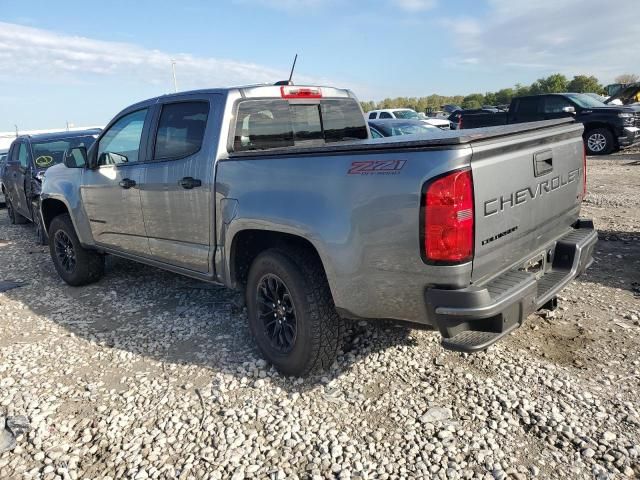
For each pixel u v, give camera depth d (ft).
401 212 8.29
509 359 11.10
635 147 52.24
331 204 9.28
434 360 11.27
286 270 10.24
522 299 8.50
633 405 9.30
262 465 8.41
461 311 7.97
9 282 19.48
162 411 10.08
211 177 11.78
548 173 10.06
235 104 12.12
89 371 11.85
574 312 13.37
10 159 31.32
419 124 37.99
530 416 9.15
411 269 8.40
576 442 8.43
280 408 9.92
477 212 8.06
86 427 9.70
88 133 29.63
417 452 8.48
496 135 8.41
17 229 32.04
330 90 15.06
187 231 12.86
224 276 12.08
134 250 15.14
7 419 9.97
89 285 18.47
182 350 12.66
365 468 8.16
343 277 9.31
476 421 9.13
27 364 12.31
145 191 13.84
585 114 48.78
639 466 7.84
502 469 7.96
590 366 10.68
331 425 9.31
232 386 10.80
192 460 8.61
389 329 12.78
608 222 23.17
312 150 9.59
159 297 16.66
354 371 11.03
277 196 10.18
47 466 8.61
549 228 10.58
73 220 17.13
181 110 12.97
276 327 11.18
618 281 15.49
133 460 8.70
